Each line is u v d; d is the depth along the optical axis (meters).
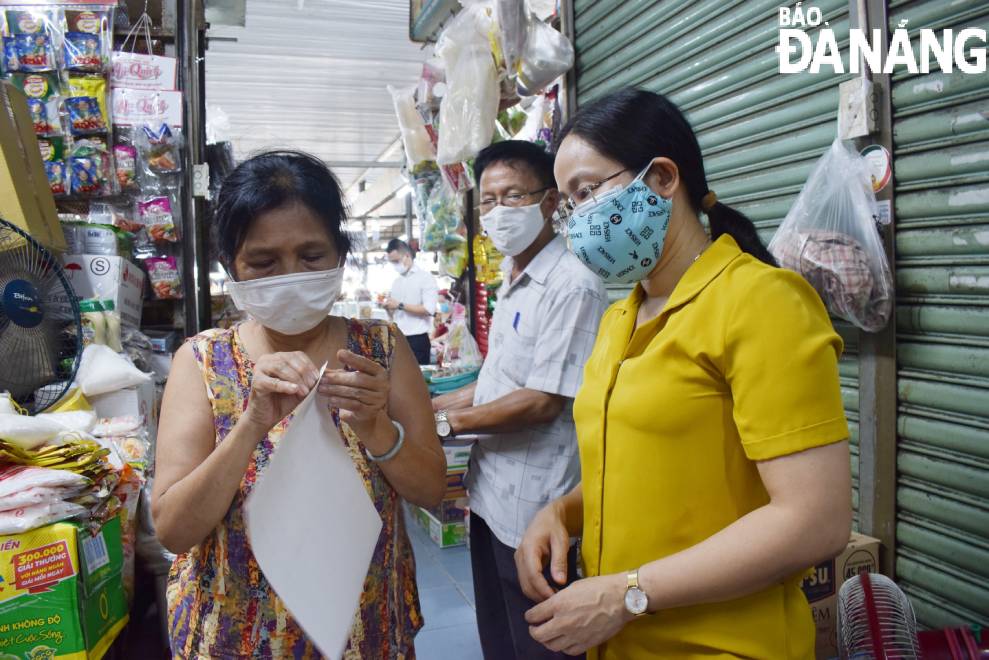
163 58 3.04
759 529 0.82
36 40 2.79
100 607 1.62
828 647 1.69
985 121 1.50
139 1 3.31
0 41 2.78
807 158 1.95
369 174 15.51
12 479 1.47
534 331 1.77
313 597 0.84
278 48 7.29
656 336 0.98
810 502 0.81
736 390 0.87
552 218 1.84
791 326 0.84
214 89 8.75
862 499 1.79
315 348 1.12
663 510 0.94
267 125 10.70
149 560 2.12
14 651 1.42
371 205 16.44
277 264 1.02
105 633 1.64
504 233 1.81
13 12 2.79
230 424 1.04
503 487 1.77
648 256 1.03
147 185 3.12
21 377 2.01
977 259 1.52
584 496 1.10
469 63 2.76
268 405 0.93
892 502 1.71
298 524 0.86
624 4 2.70
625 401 0.97
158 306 3.24
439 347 5.97
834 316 1.84
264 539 0.81
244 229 1.00
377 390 0.96
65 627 1.45
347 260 1.12
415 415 1.15
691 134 1.04
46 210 2.39
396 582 1.09
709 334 0.90
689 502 0.93
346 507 0.93
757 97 2.10
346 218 1.10
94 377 2.23
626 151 1.00
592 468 1.06
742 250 1.03
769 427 0.83
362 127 10.99
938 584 1.62
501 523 1.76
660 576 0.86
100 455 1.68
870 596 1.13
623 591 0.87
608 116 1.02
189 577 1.04
